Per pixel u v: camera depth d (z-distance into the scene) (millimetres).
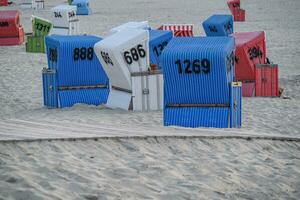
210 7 166375
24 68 72938
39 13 165125
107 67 46125
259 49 55750
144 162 24953
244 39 54719
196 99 37219
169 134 30500
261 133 34438
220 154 27797
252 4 169750
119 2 198250
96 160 24562
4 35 97938
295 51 85625
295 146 31094
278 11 148250
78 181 20734
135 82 44594
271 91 54094
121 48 43438
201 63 36500
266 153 29125
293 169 26531
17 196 17891
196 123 37094
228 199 21219
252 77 54188
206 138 30141
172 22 130125
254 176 24781
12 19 97000
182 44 38625
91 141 27359
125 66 44156
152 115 41562
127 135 29109
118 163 24406
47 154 24297
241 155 28000
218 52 36344
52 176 20703
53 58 49875
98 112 44000
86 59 48969
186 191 21438
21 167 21188
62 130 31016
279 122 39844
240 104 37438
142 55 44594
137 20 136875
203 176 23875
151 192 20750
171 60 36719
